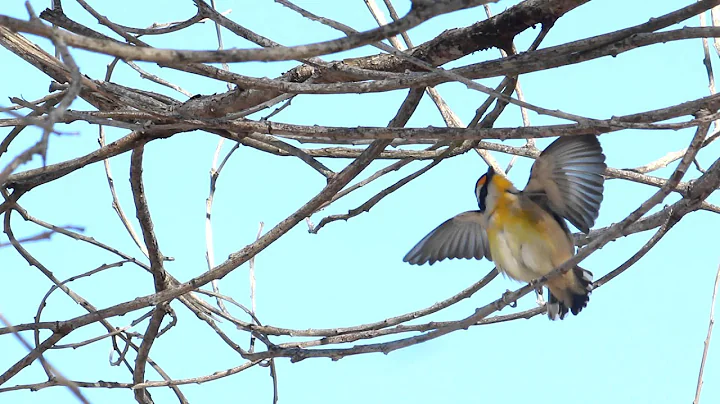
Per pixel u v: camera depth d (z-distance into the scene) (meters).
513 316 11.62
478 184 11.30
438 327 10.98
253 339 12.08
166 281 12.06
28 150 5.23
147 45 10.42
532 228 10.73
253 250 10.99
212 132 11.90
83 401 4.54
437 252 12.27
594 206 10.45
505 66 9.88
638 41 9.43
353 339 11.47
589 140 10.12
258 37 10.14
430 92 12.41
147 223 11.54
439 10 6.78
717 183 9.40
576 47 9.66
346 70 10.43
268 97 11.25
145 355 11.82
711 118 8.13
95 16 10.26
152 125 10.05
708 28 9.10
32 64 10.99
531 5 10.57
